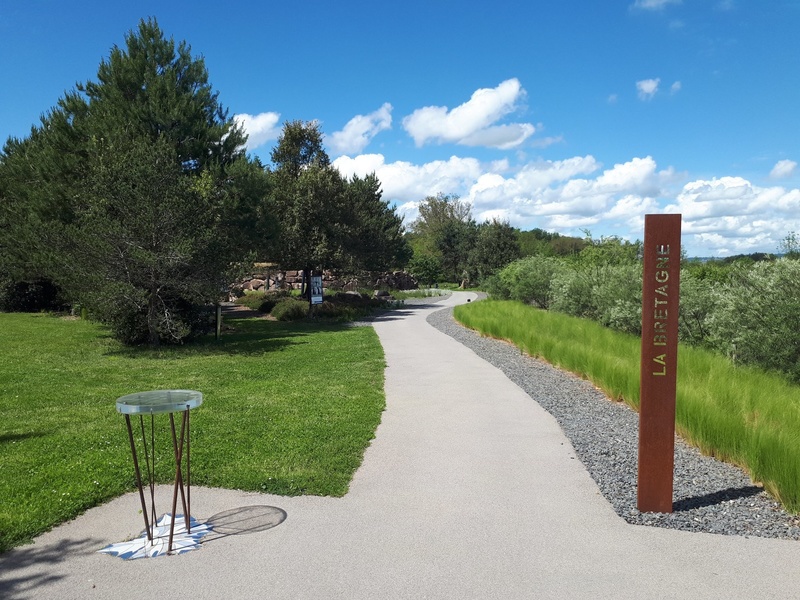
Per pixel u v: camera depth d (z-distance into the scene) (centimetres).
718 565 418
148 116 1989
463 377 1152
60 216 1936
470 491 556
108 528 482
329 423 797
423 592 382
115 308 1475
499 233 5981
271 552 436
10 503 521
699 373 990
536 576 402
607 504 527
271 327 2333
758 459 584
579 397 974
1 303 2773
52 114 2067
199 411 877
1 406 919
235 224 2081
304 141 3694
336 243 2858
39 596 377
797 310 972
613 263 2491
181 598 375
